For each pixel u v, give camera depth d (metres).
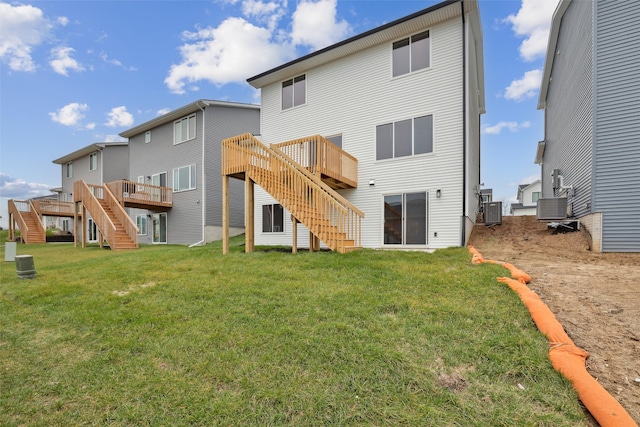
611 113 7.37
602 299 3.81
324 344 2.90
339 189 10.64
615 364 2.51
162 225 17.94
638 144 7.05
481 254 7.60
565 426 1.91
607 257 6.75
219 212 16.42
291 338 3.04
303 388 2.33
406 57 9.78
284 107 12.32
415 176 9.45
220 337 3.15
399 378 2.40
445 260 6.29
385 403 2.15
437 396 2.21
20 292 5.06
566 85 10.93
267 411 2.12
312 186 7.95
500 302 3.72
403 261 6.17
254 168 8.61
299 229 11.53
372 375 2.45
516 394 2.21
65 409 2.23
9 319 3.91
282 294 4.36
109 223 13.20
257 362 2.68
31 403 2.30
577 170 9.35
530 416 2.00
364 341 2.93
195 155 16.31
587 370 2.45
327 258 6.70
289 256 7.29
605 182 7.38
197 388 2.39
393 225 9.73
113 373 2.64
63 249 13.98
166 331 3.34
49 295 4.86
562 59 11.56
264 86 12.84
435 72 9.27
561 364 2.43
